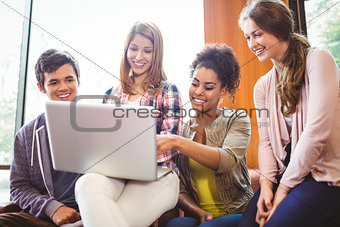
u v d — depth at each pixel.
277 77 0.73
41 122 0.78
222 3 1.04
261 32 0.68
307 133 0.59
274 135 0.72
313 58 0.63
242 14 0.73
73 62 0.87
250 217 0.64
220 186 0.75
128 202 0.59
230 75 0.75
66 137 0.58
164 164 0.73
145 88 0.85
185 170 0.79
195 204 0.75
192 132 0.79
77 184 0.55
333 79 0.60
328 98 0.58
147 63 0.86
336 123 0.60
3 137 1.50
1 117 1.51
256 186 0.85
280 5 0.67
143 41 0.86
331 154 0.59
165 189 0.62
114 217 0.52
